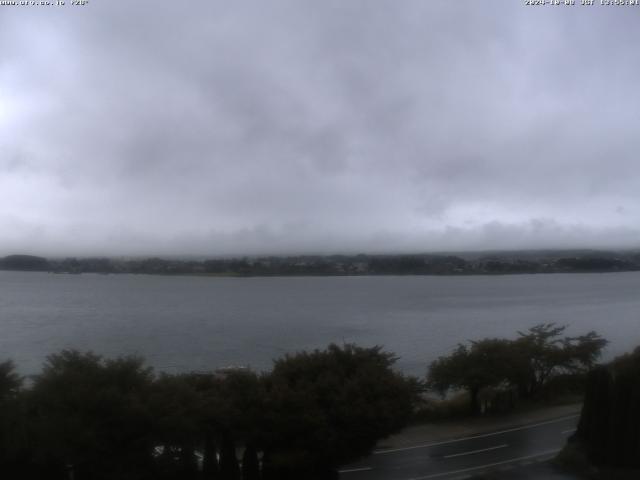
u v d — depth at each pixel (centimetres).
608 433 2217
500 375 3384
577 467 2202
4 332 10119
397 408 2120
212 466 1911
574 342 5153
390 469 2278
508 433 2858
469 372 3328
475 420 3134
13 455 1656
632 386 2195
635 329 10200
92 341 9081
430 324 11631
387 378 2231
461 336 9706
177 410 1773
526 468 2239
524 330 10319
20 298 18462
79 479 1722
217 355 7688
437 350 7894
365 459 2417
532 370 3731
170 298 19312
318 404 2059
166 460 1827
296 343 8919
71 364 1891
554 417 3191
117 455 1708
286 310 14875
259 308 15512
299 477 2025
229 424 1922
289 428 1961
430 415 3186
